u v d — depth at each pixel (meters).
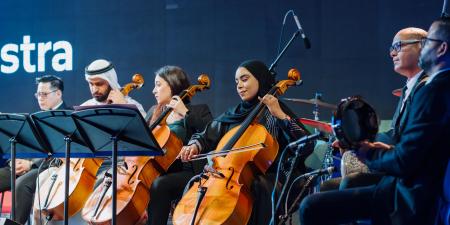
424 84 5.25
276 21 12.23
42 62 13.62
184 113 8.39
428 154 4.82
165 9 13.01
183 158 7.75
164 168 8.02
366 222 5.57
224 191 6.93
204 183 7.17
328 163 8.66
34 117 7.14
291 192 7.39
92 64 9.30
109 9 13.34
